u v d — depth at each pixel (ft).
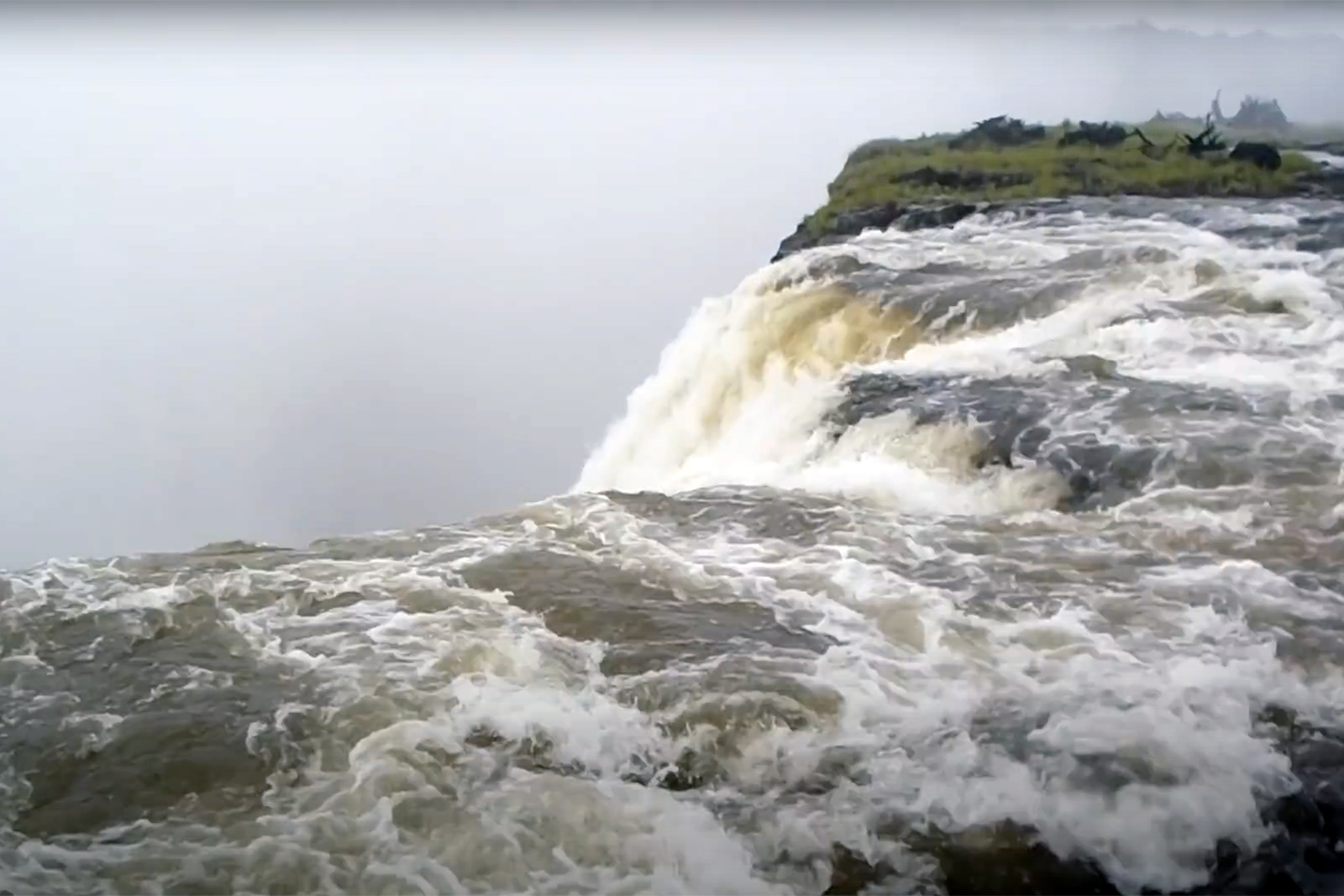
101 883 14.97
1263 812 15.84
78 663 19.90
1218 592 20.59
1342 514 22.90
